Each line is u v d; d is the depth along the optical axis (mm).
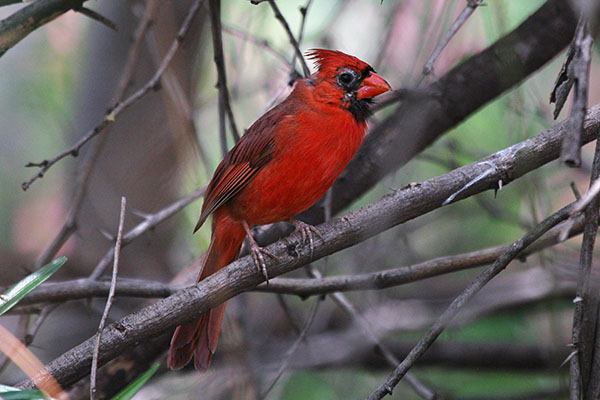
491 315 12281
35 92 14336
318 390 11180
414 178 12094
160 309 6273
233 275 6609
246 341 8859
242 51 10859
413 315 12547
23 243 14711
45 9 7289
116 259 5812
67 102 14156
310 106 7980
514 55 8906
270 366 11391
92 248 13219
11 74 14664
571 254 11703
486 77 9242
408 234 12164
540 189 9094
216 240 8367
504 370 11562
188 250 12719
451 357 11688
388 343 11742
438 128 9406
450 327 11883
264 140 7883
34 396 4809
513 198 11961
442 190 6707
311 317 8867
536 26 9195
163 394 10539
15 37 7277
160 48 8898
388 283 8344
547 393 10766
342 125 7934
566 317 11688
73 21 14523
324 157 7891
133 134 13023
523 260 8148
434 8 10805
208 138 12430
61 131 14219
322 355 11594
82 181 9516
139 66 12992
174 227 13211
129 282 8641
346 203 9680
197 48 11945
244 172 8008
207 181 9227
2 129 14891
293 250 6820
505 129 9984
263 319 12930
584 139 6488
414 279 8289
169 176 13055
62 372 6027
